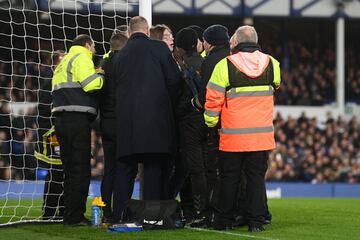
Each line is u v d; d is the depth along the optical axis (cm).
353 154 8756
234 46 3109
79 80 3178
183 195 3406
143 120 3016
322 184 7881
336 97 9506
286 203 5444
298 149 8644
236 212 3206
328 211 4334
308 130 8800
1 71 6812
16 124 6050
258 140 2975
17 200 5203
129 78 3047
